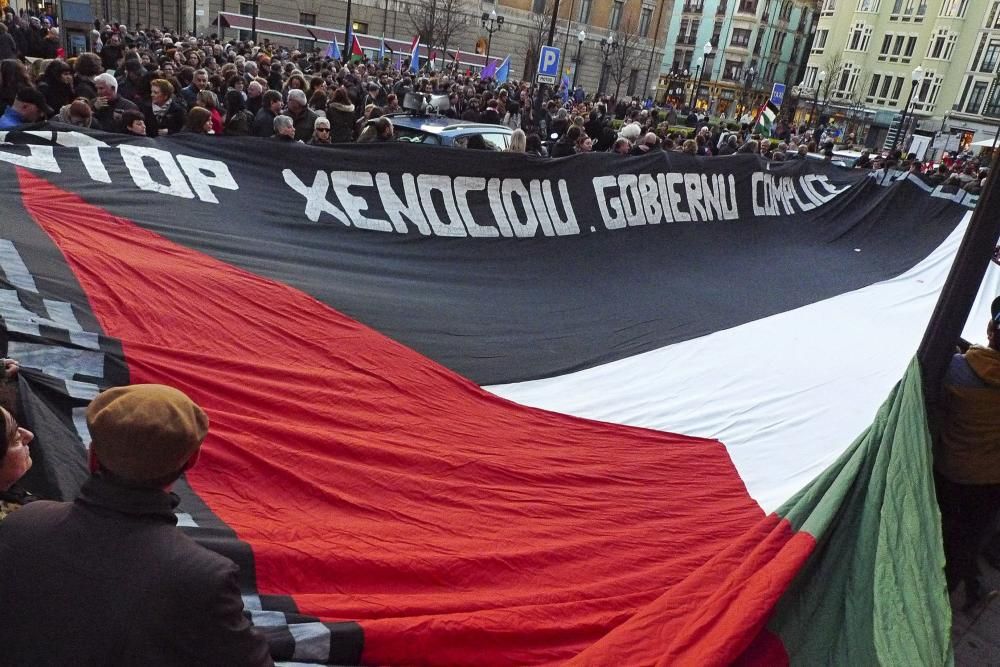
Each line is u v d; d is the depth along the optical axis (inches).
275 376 152.4
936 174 538.6
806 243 423.5
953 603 127.9
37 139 187.9
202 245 191.0
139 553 55.3
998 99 1910.7
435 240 258.7
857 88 2188.7
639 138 496.4
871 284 355.9
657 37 2031.3
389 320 197.6
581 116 612.4
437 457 141.8
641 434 180.5
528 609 106.0
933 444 119.3
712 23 2482.8
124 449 55.7
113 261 161.5
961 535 123.6
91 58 295.6
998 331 119.9
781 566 103.2
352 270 219.5
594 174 324.2
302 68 805.2
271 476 121.0
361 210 245.3
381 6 1524.4
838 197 462.9
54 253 154.4
